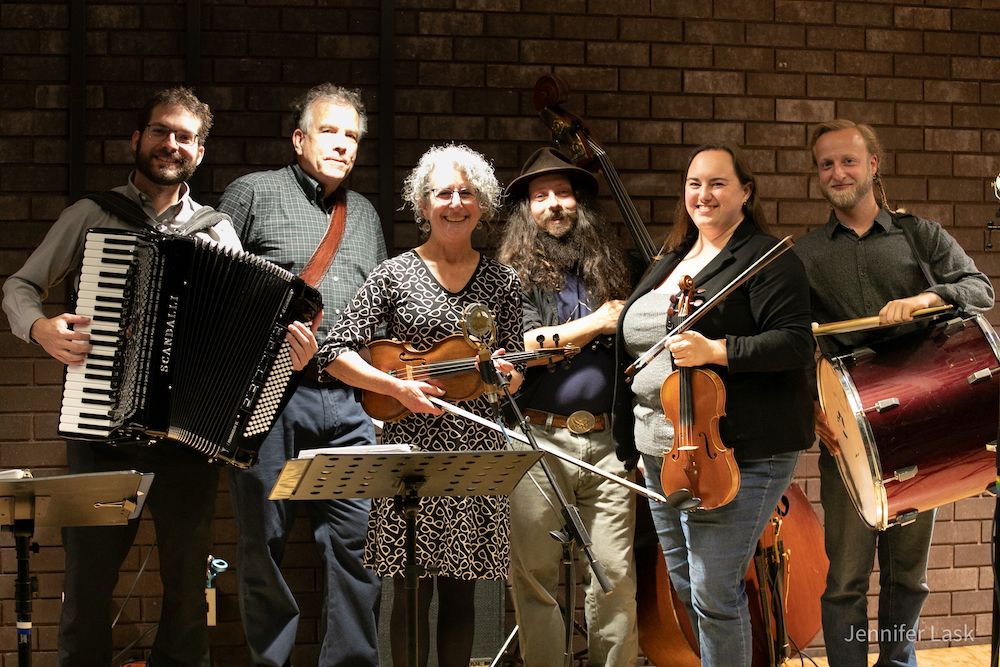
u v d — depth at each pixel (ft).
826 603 11.75
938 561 14.35
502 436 10.33
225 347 9.50
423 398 9.72
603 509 11.71
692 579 10.02
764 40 14.34
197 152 10.82
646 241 12.46
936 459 10.47
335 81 13.62
